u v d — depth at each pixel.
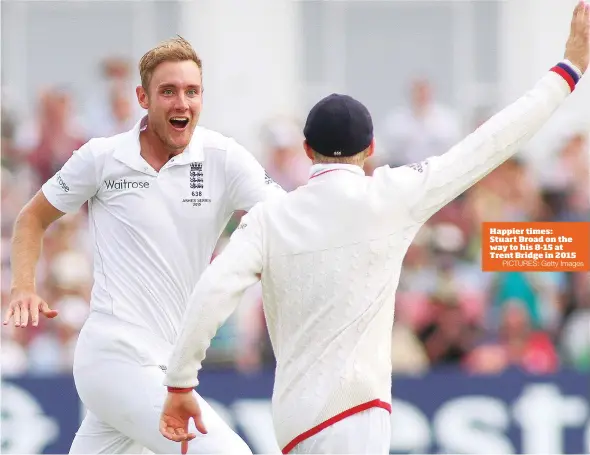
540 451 32.41
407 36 53.56
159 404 19.06
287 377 16.59
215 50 51.09
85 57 53.34
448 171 16.62
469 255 39.22
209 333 16.27
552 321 37.28
